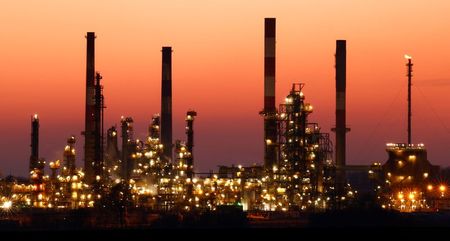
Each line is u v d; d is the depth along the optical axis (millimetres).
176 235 139125
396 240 136875
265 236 139125
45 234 139625
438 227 142375
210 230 142625
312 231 141875
